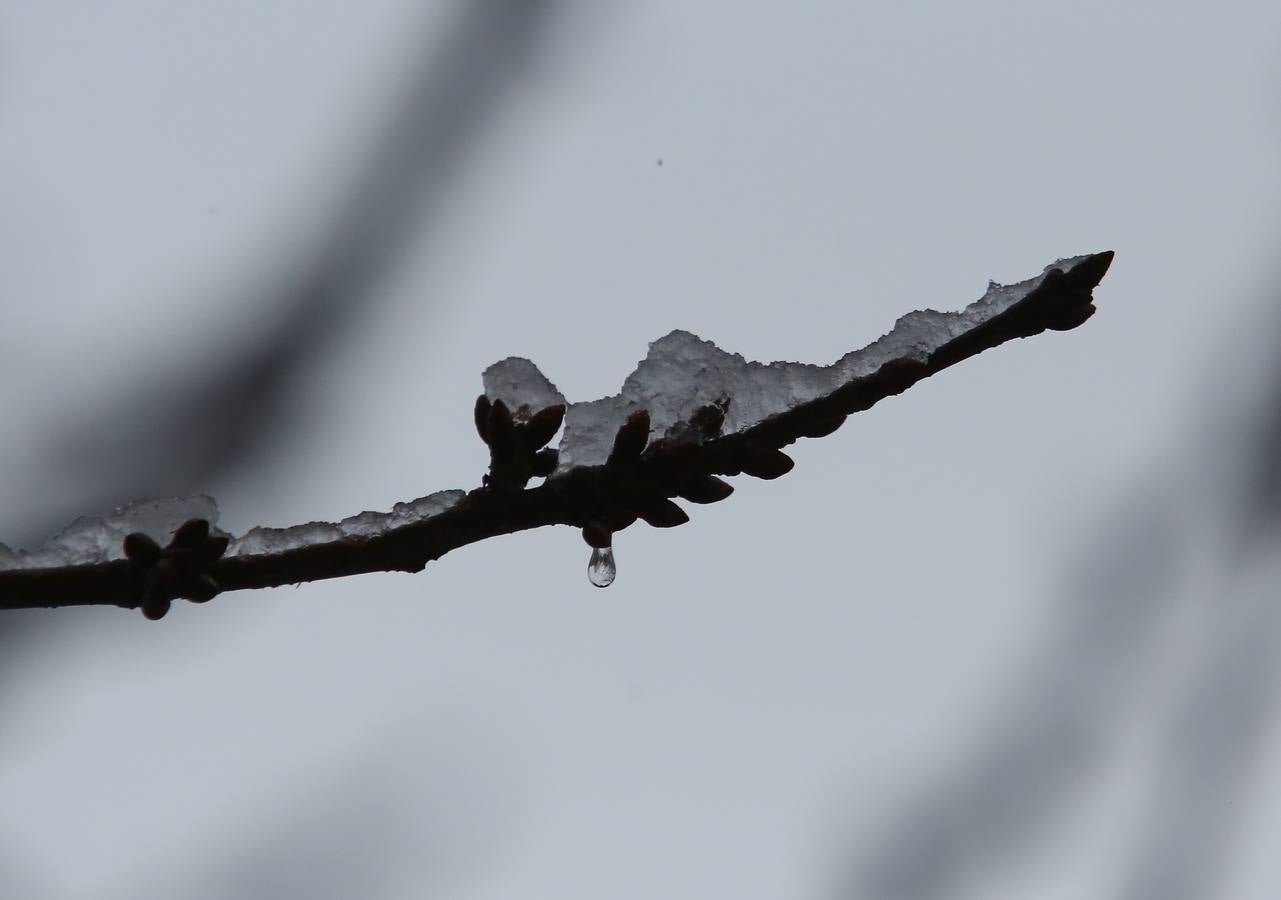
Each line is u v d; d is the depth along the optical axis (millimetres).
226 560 923
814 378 931
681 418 932
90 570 921
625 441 926
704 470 927
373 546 926
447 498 929
